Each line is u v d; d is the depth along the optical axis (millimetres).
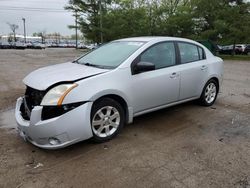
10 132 4355
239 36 25391
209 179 2951
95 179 2961
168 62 4684
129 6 33281
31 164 3283
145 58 4305
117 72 3896
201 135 4191
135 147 3738
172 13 30734
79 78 3555
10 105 6074
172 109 5539
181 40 5051
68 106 3350
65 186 2838
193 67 5082
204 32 26359
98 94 3604
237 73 12617
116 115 3959
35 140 3400
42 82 3514
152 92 4359
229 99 6594
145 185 2848
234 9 25375
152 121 4812
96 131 3764
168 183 2881
